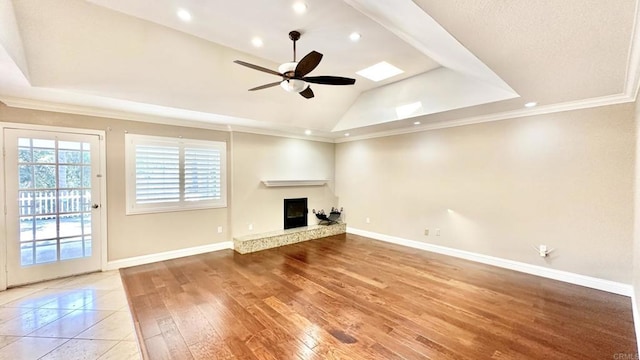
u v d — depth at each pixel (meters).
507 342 2.22
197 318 2.60
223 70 3.52
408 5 1.50
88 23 2.55
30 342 2.27
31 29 2.41
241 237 5.05
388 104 4.58
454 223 4.60
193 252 4.72
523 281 3.49
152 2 2.32
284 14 2.48
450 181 4.64
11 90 2.99
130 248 4.12
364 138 6.12
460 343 2.21
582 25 1.62
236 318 2.59
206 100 3.86
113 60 2.93
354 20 2.57
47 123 3.53
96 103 3.53
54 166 3.58
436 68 3.81
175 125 4.53
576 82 2.67
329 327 2.44
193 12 2.47
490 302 2.91
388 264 4.17
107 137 3.94
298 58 3.42
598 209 3.27
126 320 2.61
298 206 6.13
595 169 3.29
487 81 3.13
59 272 3.62
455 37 1.80
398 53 3.30
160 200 4.38
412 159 5.20
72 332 2.41
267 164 5.59
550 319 2.57
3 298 3.06
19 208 3.38
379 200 5.82
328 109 5.03
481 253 4.27
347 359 2.01
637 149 2.67
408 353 2.08
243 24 2.66
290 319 2.57
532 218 3.77
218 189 5.02
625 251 3.10
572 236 3.46
